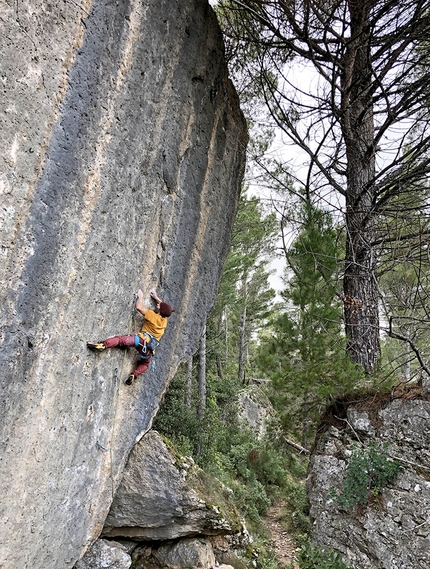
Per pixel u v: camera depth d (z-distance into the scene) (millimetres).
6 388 3010
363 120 6906
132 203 4543
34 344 3262
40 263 3178
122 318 4840
